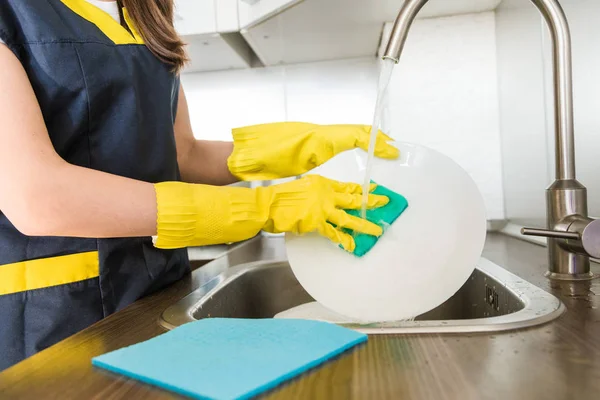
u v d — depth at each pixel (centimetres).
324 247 72
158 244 67
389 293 70
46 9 74
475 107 155
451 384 40
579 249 74
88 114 78
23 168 59
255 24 139
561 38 75
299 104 184
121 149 82
